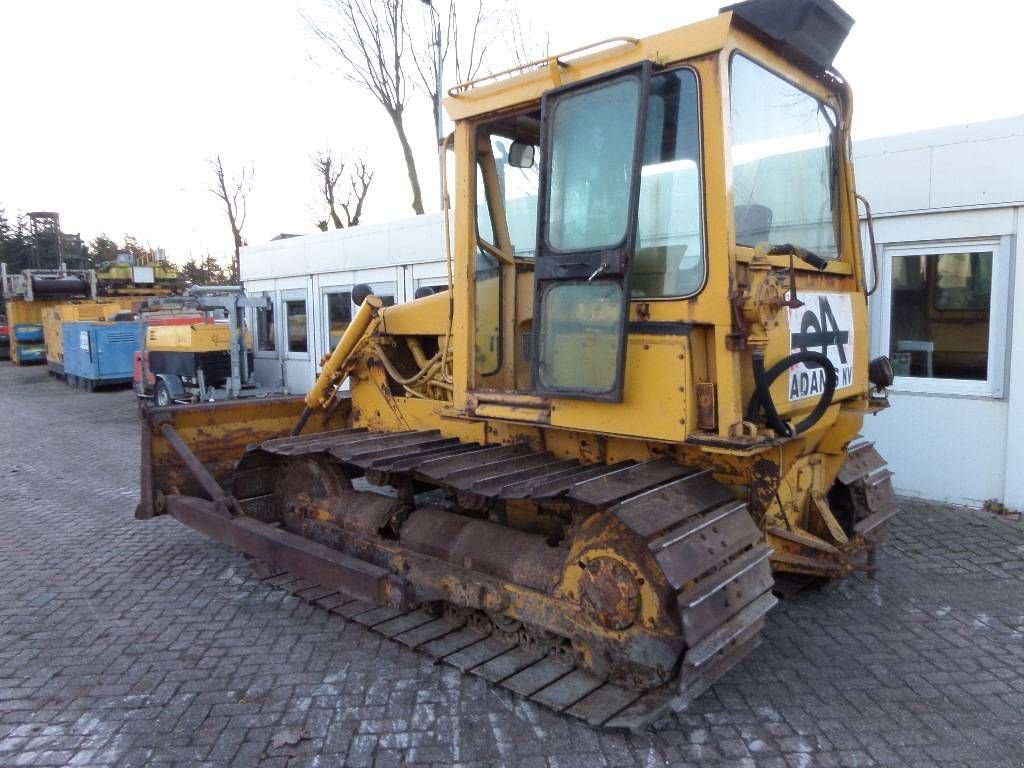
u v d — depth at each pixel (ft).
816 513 12.73
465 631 12.60
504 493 9.84
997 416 19.06
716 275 9.21
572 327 10.24
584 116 10.11
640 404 9.86
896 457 20.81
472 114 11.65
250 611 14.19
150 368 41.75
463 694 10.89
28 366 75.56
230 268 113.50
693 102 9.41
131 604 14.61
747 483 10.46
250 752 9.67
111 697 11.10
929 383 20.17
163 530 19.70
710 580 9.36
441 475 10.83
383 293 34.65
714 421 9.43
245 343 39.93
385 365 15.39
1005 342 18.78
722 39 8.98
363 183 92.53
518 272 13.14
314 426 18.34
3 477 26.71
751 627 10.05
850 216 12.80
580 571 10.28
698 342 9.55
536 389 10.71
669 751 9.46
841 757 9.32
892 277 20.77
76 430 36.99
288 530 15.78
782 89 11.10
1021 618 13.26
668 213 9.74
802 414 11.02
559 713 10.20
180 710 10.70
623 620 9.69
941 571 15.43
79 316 57.67
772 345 9.82
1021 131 17.97
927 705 10.50
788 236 11.37
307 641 12.83
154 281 73.36
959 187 19.04
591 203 10.14
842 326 12.04
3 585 15.74
